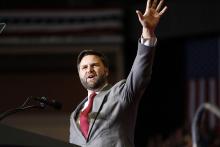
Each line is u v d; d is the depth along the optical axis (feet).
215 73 91.71
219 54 91.81
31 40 94.84
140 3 98.07
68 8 94.99
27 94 101.19
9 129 18.24
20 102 101.04
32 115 98.12
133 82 26.27
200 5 93.76
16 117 97.71
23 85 101.19
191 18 94.17
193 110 92.68
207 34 93.09
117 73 96.99
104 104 26.68
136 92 26.37
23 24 94.73
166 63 94.89
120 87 26.94
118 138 25.85
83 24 94.89
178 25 94.68
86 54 28.45
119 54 96.02
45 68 100.68
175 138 85.46
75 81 100.83
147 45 26.27
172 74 94.58
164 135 93.76
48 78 100.99
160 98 94.58
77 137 26.48
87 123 26.61
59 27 94.73
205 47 93.04
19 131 18.34
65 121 98.89
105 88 27.76
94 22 95.14
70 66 100.32
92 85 27.76
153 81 94.68
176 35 94.79
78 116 27.55
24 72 101.04
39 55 99.30
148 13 26.32
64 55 99.14
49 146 18.39
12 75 101.09
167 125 93.86
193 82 93.25
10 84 101.09
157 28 95.45
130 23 96.68
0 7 94.53
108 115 26.27
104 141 25.67
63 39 94.73
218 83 91.20
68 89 100.78
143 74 26.17
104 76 28.12
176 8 94.99
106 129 25.98
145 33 26.43
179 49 94.73
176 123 93.50
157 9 26.53
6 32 94.48
